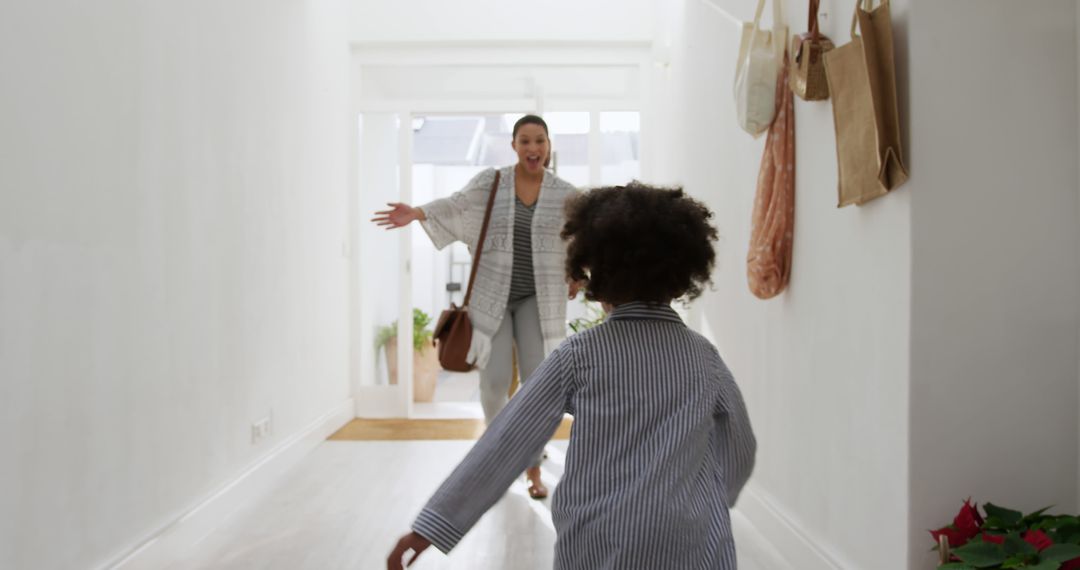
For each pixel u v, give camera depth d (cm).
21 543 169
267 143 346
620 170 521
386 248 516
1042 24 164
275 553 247
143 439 226
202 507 263
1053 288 165
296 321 391
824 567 207
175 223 248
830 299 208
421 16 506
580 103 518
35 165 176
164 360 240
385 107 516
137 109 223
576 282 111
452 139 600
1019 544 141
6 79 166
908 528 166
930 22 164
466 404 575
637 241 102
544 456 376
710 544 94
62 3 187
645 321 103
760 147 268
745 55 246
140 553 218
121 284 213
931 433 165
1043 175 165
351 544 256
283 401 368
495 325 296
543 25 506
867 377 185
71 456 188
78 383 192
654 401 97
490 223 299
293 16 388
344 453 400
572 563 94
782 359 248
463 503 96
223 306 291
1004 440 166
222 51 292
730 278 314
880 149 166
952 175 165
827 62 189
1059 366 165
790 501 242
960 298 165
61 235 185
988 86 165
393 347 520
